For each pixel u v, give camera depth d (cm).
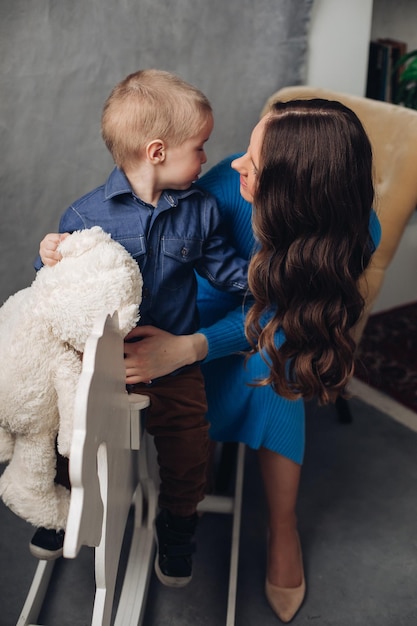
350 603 155
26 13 166
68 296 92
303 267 116
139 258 111
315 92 172
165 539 131
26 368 94
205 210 118
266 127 112
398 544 171
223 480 177
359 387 222
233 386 140
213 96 187
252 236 135
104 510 94
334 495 184
